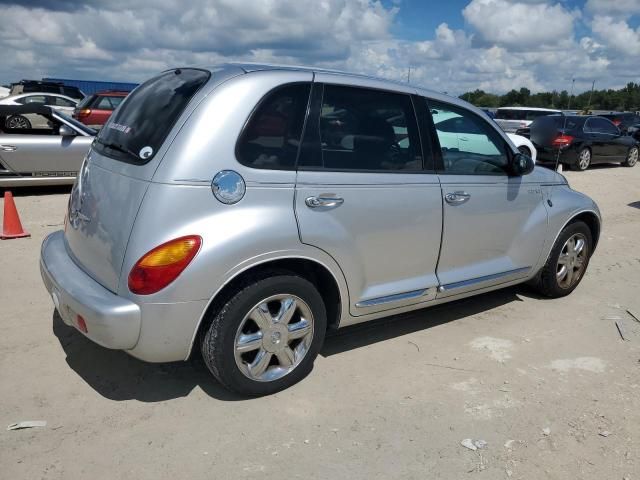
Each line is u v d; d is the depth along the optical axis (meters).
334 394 3.58
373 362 4.02
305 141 3.41
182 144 3.07
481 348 4.30
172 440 3.07
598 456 3.06
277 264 3.39
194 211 3.04
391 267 3.89
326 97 3.54
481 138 4.41
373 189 3.67
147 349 3.08
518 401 3.58
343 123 3.60
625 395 3.70
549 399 3.62
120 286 3.06
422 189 3.94
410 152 3.94
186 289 3.01
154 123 3.30
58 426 3.15
